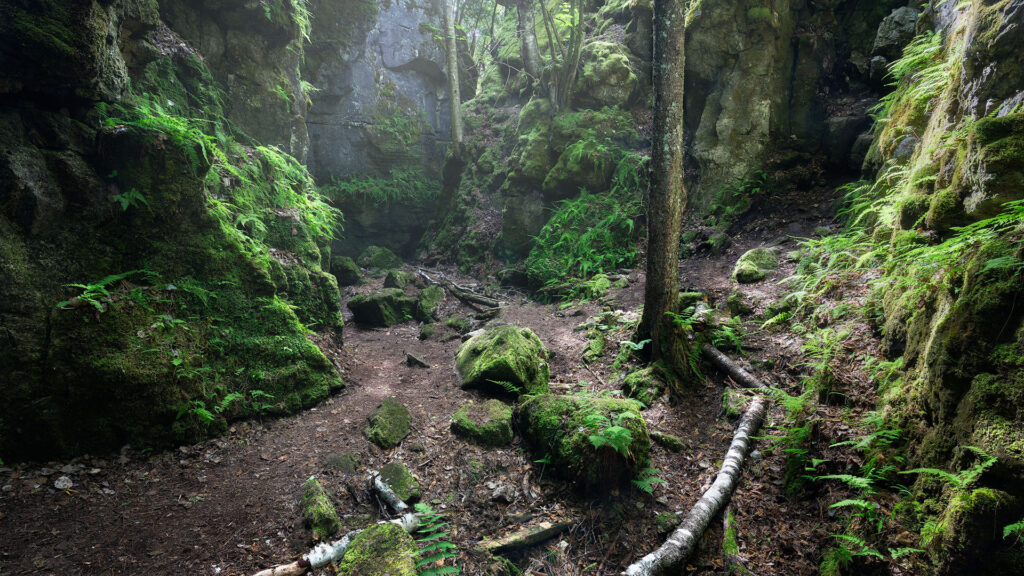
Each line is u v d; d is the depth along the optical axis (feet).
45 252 13.88
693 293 20.79
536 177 34.14
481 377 17.92
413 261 41.52
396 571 9.73
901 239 14.08
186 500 12.51
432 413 16.81
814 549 10.68
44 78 13.70
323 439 15.48
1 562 9.98
